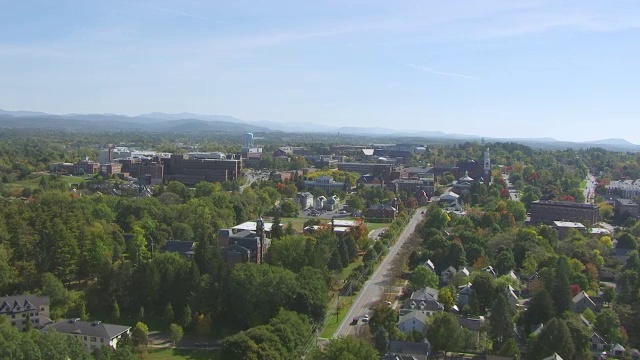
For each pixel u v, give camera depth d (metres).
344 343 167.50
